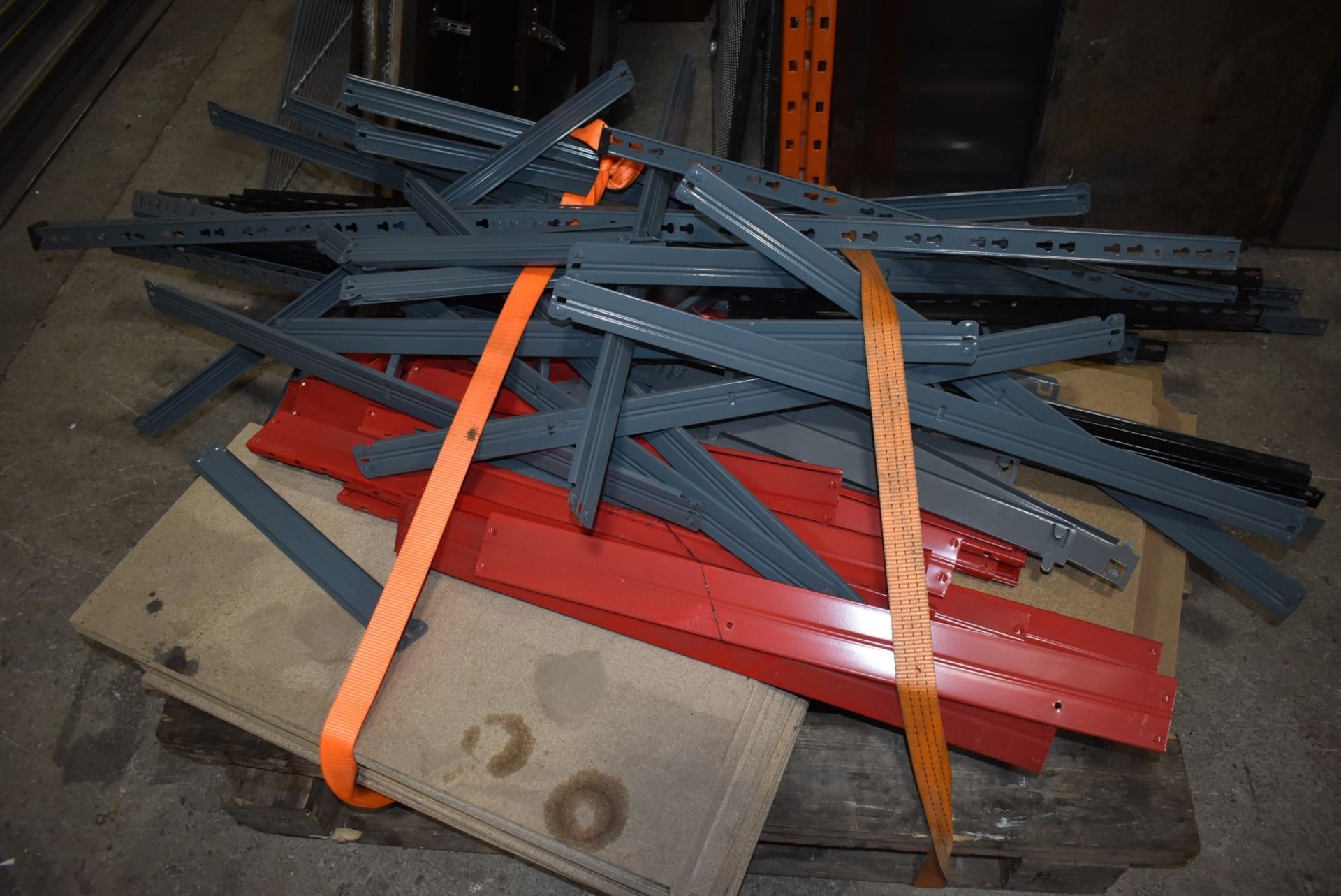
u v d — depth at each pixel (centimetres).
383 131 238
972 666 188
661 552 202
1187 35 279
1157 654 194
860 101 304
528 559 203
